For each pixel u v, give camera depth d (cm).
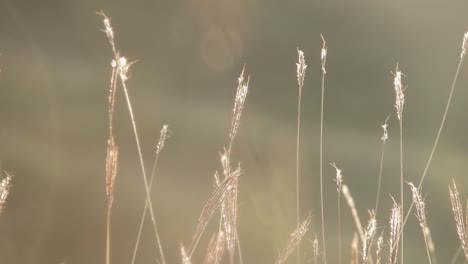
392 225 148
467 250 150
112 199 149
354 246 148
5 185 149
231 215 150
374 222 148
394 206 148
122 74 149
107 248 149
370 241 148
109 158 148
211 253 148
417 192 151
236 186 150
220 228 149
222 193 148
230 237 150
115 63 148
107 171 148
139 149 151
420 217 151
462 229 150
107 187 149
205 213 148
